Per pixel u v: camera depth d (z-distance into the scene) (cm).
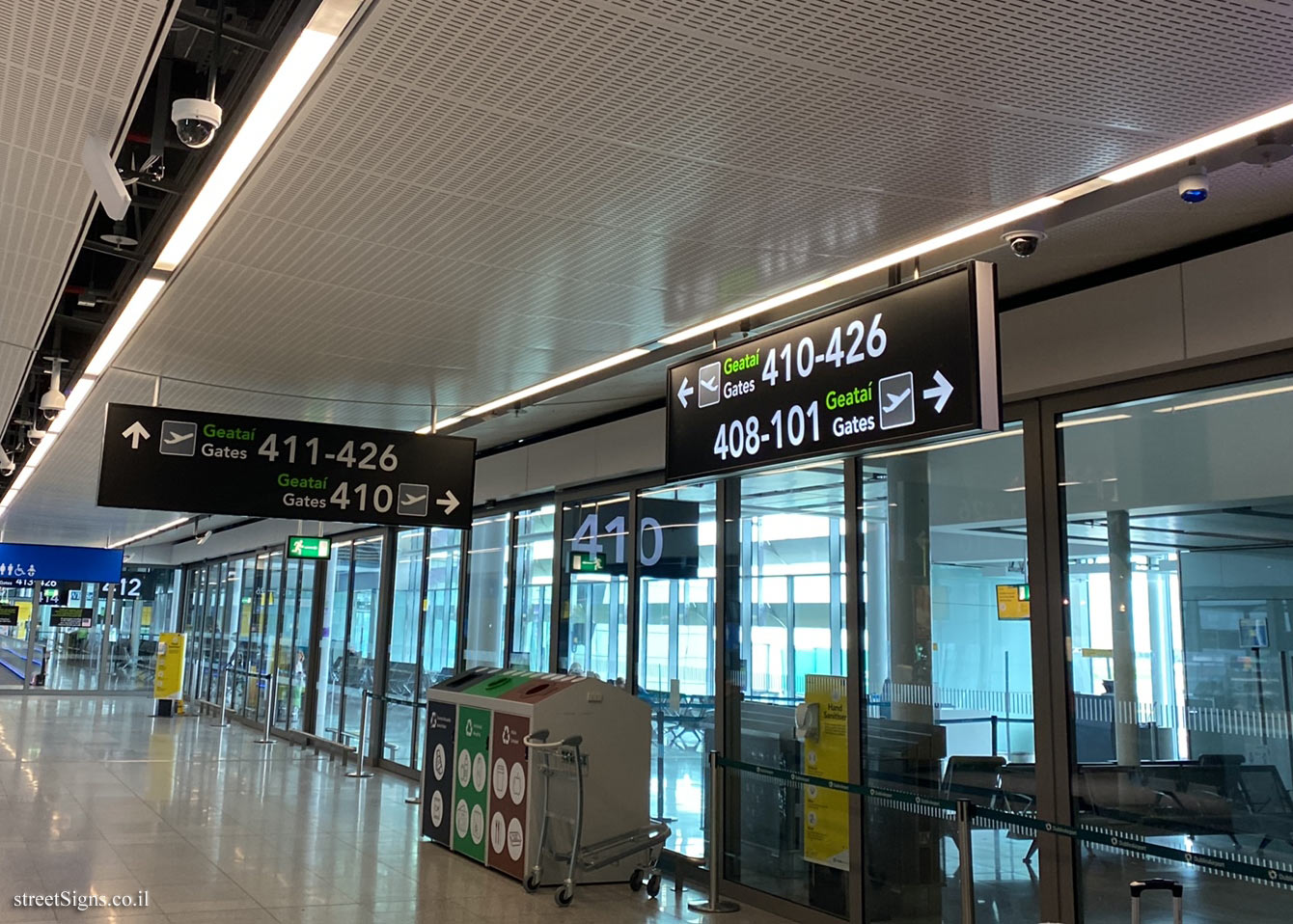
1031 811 479
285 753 1323
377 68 280
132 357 605
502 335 541
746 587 684
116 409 611
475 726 734
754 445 454
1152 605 442
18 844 716
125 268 506
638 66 274
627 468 780
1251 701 403
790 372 440
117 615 2492
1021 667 492
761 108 296
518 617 963
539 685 701
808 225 386
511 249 418
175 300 499
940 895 522
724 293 470
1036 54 259
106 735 1452
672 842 727
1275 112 289
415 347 566
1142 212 394
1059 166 330
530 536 959
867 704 579
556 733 661
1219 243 424
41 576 2188
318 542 1394
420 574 1187
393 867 691
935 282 380
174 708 1838
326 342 562
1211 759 413
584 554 865
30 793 927
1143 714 441
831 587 611
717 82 281
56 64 286
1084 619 469
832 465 619
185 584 2409
